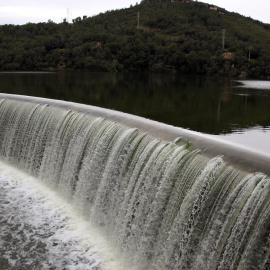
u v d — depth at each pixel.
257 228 8.46
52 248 12.61
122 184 13.42
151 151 12.75
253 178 9.27
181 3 123.25
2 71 66.06
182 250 10.35
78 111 18.27
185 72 71.06
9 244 12.82
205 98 33.78
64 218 14.52
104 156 14.84
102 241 13.01
